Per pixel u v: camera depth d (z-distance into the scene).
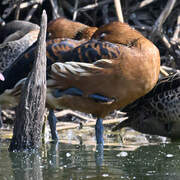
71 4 15.92
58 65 10.43
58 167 8.99
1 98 11.44
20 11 15.64
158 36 14.66
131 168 8.94
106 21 15.37
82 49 10.52
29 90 10.12
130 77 10.30
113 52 10.28
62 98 10.77
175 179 8.28
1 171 8.73
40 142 10.52
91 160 9.52
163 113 11.82
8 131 12.34
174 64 14.62
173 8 15.65
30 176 8.38
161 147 10.76
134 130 12.80
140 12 15.81
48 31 12.45
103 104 10.66
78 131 12.44
